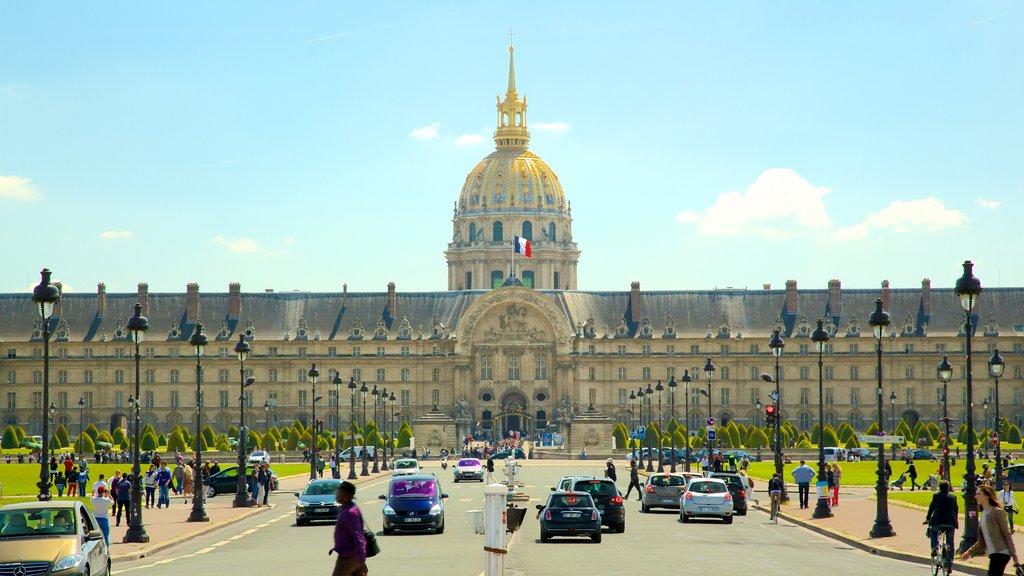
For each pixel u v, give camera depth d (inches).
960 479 5354.3
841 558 2401.6
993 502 1654.8
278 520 3531.0
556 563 2228.1
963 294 2532.0
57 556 1691.7
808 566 2209.6
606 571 2086.6
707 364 5575.8
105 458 7652.6
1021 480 4581.7
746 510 3774.6
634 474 4581.7
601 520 2965.1
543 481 5782.5
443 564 2192.4
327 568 2170.3
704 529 3147.1
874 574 2076.8
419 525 2883.9
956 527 2039.9
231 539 2918.3
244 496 4040.4
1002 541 1641.2
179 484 5098.4
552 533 2684.5
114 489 3538.4
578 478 3024.1
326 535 2952.8
